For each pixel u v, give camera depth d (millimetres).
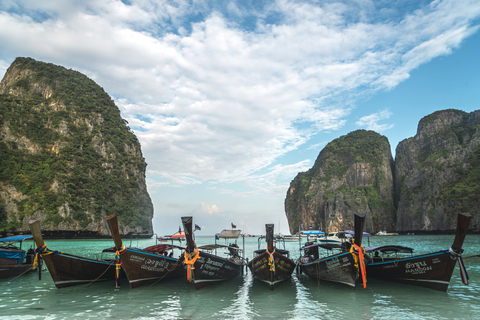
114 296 17109
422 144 178250
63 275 18609
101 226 116375
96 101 163500
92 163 132375
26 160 115875
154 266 19797
